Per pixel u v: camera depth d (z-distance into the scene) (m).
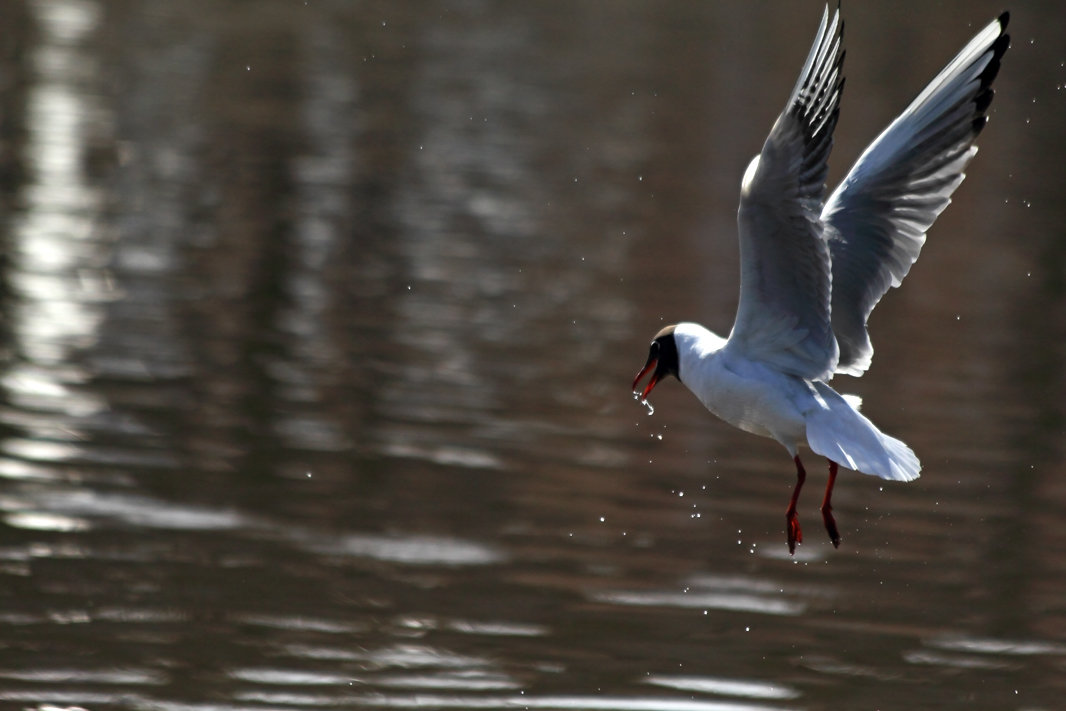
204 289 18.20
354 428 13.67
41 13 43.81
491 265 20.44
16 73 33.84
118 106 30.94
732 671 9.69
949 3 55.56
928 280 21.70
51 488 11.84
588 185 26.55
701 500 12.55
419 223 22.77
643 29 48.78
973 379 16.56
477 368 15.77
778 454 13.88
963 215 26.80
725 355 8.23
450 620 10.14
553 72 39.66
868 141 31.69
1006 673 9.90
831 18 7.31
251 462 12.67
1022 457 14.01
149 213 22.12
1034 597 11.06
